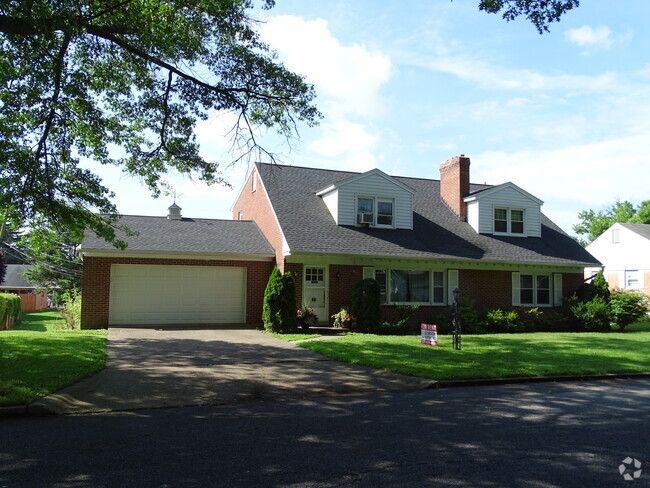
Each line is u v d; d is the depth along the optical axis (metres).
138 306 17.80
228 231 20.88
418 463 4.81
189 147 13.23
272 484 4.25
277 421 6.43
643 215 52.81
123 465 4.69
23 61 9.77
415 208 22.62
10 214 11.55
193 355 11.46
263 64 11.82
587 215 58.59
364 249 18.25
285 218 18.92
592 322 19.78
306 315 17.23
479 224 21.69
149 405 7.23
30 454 5.00
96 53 11.47
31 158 10.64
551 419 6.59
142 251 17.42
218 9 10.31
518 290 21.06
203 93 12.19
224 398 7.73
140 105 12.58
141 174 13.66
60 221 12.37
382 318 18.94
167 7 10.22
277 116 12.87
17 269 50.75
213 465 4.71
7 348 10.88
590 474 4.55
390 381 9.17
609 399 7.94
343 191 19.70
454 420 6.50
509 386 9.05
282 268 18.20
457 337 12.75
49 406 6.77
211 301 18.75
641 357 11.88
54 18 8.41
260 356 11.53
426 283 19.86
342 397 7.98
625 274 33.88
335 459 4.91
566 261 21.16
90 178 12.44
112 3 9.98
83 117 11.56
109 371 9.37
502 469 4.66
